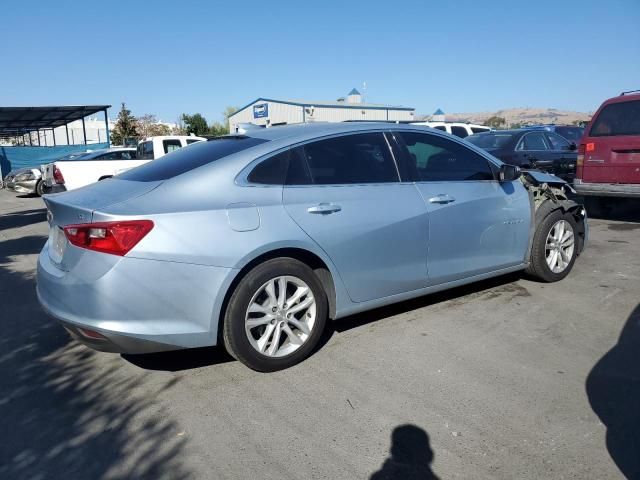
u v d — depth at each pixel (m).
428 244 4.32
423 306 4.85
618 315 4.57
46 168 15.21
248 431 3.00
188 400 3.34
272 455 2.78
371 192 4.04
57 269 3.44
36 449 2.86
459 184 4.59
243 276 3.49
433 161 4.55
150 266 3.18
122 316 3.16
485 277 4.88
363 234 3.93
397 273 4.18
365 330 4.34
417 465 2.68
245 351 3.50
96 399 3.38
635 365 3.67
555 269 5.39
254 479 2.60
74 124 49.78
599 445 2.81
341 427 3.02
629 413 3.09
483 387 3.41
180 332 3.30
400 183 4.24
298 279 3.66
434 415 3.11
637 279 5.56
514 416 3.08
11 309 5.15
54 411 3.24
